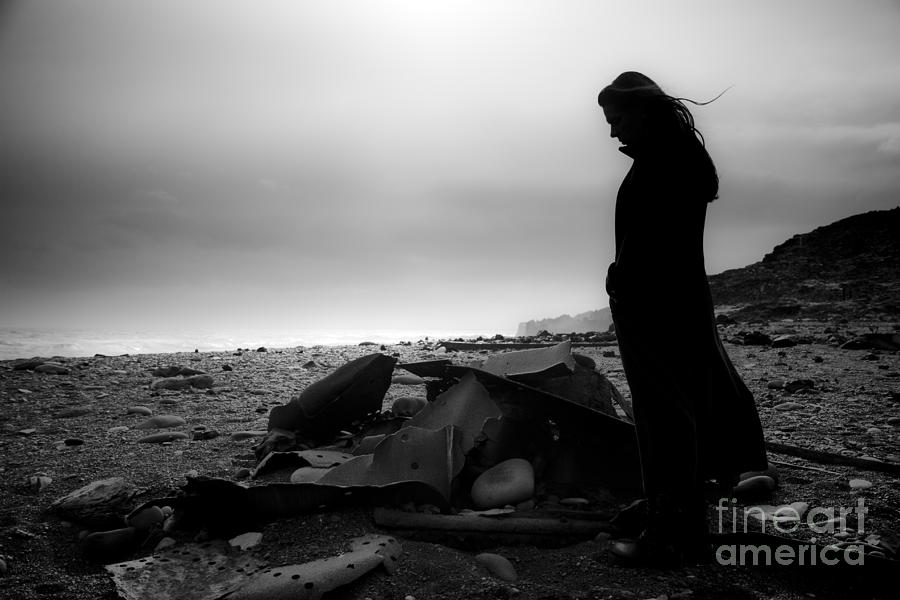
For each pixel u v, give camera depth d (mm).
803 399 6953
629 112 2775
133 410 6438
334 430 4539
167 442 5211
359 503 3371
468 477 3664
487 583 2682
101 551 3168
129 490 3680
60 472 4371
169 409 6727
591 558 2891
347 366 4531
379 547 2922
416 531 3191
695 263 2771
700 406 2807
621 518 3145
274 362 11258
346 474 3500
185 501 3314
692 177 2736
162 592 2707
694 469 2758
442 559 2883
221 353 13250
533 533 3152
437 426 3832
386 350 14094
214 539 3236
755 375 9016
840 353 12062
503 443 3715
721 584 2639
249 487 3242
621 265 2791
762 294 32875
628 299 2775
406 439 3594
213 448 4965
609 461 3691
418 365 4332
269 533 3162
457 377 4301
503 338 18859
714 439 2916
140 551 3227
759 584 2646
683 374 2758
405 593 2645
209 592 2688
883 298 28266
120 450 4949
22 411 6570
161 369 9219
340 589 2666
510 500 3418
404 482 3324
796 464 4371
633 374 2803
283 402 7160
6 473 4355
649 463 2797
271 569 2807
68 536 3381
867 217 39250
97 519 3439
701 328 2789
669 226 2721
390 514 3262
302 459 4059
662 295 2740
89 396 7441
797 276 34250
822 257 36625
